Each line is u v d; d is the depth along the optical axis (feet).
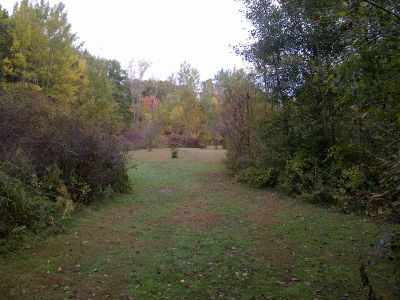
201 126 111.96
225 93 53.62
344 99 11.97
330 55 31.07
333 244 19.48
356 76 10.43
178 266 16.07
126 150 37.52
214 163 61.67
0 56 69.92
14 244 17.79
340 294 13.29
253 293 13.39
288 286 13.99
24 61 68.18
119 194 33.24
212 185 40.19
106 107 104.99
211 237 20.71
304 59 34.73
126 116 149.59
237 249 18.62
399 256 8.64
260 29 38.11
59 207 23.36
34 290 13.42
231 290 13.66
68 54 78.89
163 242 19.67
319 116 33.58
